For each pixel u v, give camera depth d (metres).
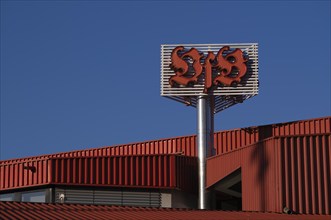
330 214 34.22
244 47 50.38
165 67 50.53
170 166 46.94
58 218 27.66
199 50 50.53
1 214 27.12
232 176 43.59
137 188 46.47
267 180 36.62
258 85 49.88
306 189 34.91
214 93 49.88
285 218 31.75
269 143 36.66
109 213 29.95
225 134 50.97
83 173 45.31
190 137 51.66
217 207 50.22
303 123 47.69
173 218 29.95
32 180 45.41
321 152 35.09
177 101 50.72
